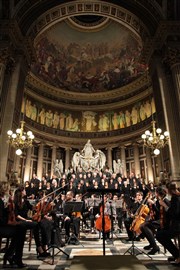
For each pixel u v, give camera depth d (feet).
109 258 11.30
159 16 44.57
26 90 72.33
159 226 18.51
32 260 16.70
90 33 83.20
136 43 76.95
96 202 26.43
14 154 41.04
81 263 10.53
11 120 38.86
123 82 83.76
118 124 82.43
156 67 44.14
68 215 25.50
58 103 82.64
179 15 42.98
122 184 39.14
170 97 40.40
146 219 19.70
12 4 43.01
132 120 78.89
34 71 74.84
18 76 42.63
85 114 85.81
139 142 74.23
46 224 18.65
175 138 37.65
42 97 78.18
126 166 76.84
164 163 41.57
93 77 88.58
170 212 15.66
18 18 44.32
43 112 78.48
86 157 64.85
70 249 20.63
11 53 41.52
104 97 86.22
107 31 81.56
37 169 71.26
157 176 64.18
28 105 73.05
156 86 45.52
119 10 51.52
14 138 37.09
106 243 23.82
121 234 30.94
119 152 79.30
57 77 84.43
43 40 75.56
